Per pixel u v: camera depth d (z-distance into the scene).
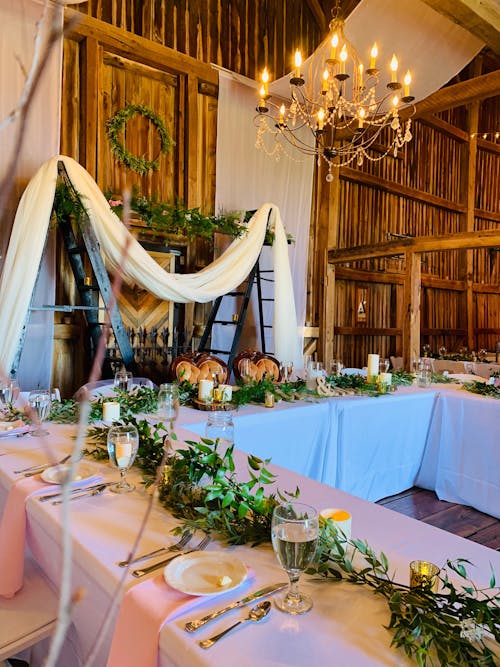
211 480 1.32
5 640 1.18
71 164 3.99
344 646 0.80
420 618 0.81
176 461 1.37
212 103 5.78
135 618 0.88
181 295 4.59
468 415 3.42
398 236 8.04
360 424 3.18
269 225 5.41
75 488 1.42
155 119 5.26
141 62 5.19
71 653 1.22
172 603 0.89
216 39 5.79
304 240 6.66
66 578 0.37
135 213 4.70
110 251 4.15
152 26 5.25
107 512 1.28
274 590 0.95
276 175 6.30
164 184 5.41
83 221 4.05
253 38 6.12
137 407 2.48
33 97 0.38
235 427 2.51
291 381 3.61
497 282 9.95
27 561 1.54
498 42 4.61
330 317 6.85
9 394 2.15
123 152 5.02
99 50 4.88
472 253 9.37
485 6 4.26
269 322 6.27
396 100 3.55
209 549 1.12
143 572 0.99
